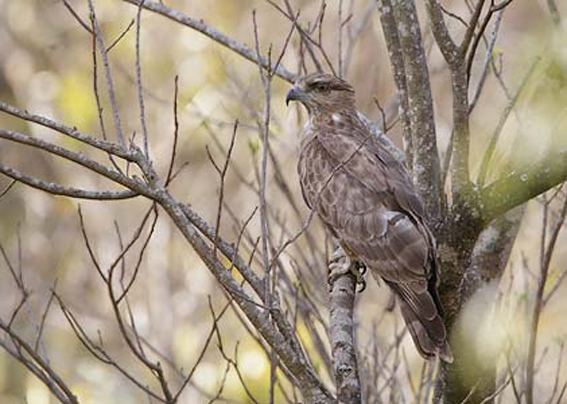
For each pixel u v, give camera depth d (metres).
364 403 11.21
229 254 8.88
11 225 20.97
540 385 15.27
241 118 17.42
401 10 10.04
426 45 14.45
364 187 10.99
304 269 13.70
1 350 17.81
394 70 10.83
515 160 9.84
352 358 9.46
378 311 16.75
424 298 9.94
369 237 10.67
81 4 19.97
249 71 17.62
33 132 19.61
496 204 9.55
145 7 12.36
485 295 10.41
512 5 18.14
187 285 18.70
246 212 18.12
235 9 18.89
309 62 17.55
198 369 16.14
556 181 9.28
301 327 12.55
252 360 14.76
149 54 18.89
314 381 8.64
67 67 20.02
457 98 9.51
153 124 19.06
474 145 15.70
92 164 8.66
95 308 19.55
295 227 15.94
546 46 9.38
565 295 16.97
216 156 18.92
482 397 10.10
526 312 11.27
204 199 18.92
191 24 12.34
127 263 19.48
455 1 18.12
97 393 17.06
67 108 19.11
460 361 10.09
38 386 17.31
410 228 10.37
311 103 12.09
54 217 20.77
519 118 9.90
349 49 12.64
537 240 17.45
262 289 8.70
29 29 20.45
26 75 20.33
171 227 19.41
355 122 12.04
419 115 10.23
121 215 20.14
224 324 17.50
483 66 10.78
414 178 10.41
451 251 9.89
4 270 20.53
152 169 8.81
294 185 17.08
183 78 18.20
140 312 18.72
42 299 19.88
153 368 9.19
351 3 12.59
